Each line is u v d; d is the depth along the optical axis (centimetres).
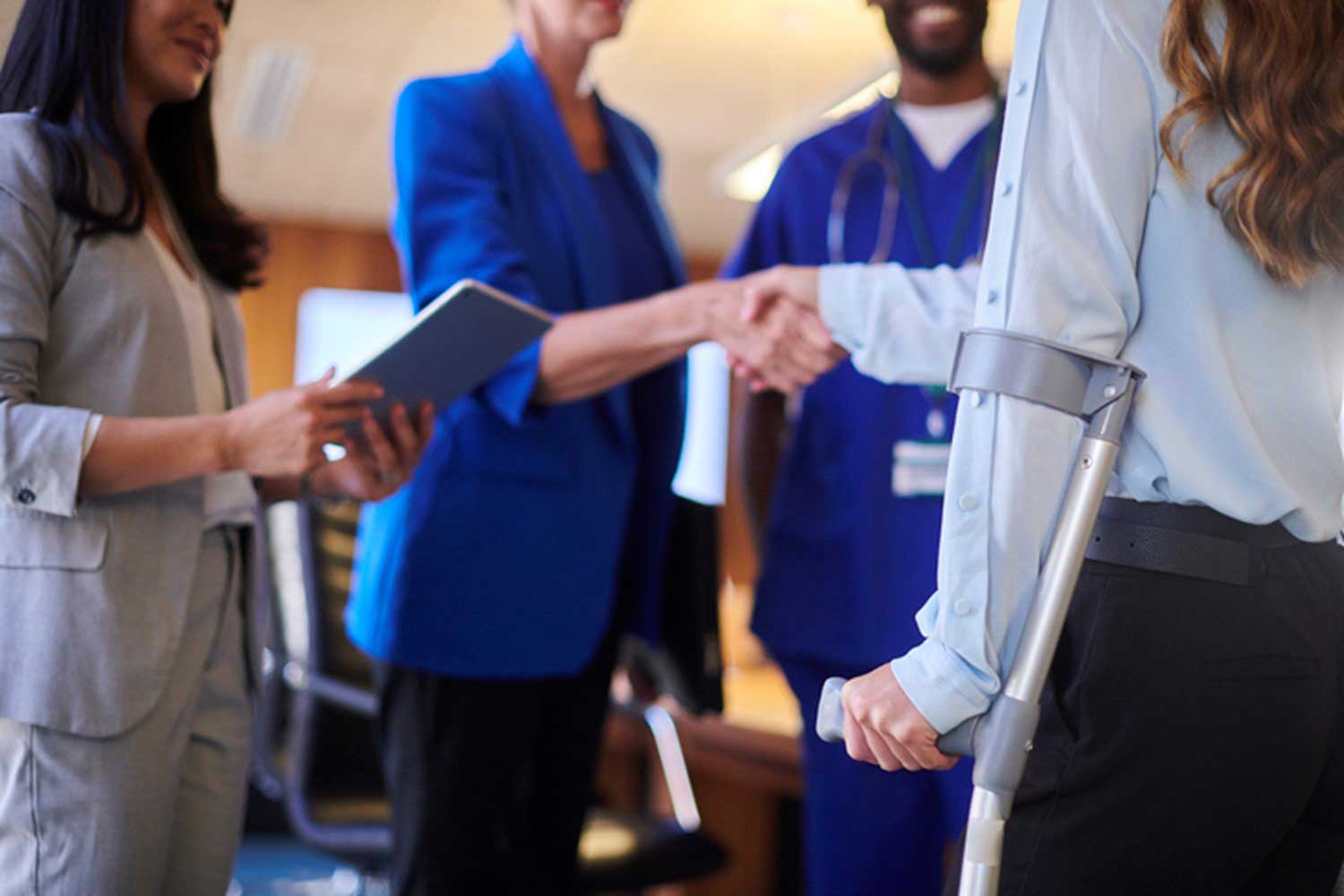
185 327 171
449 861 217
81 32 163
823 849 247
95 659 157
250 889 509
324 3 638
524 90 229
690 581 239
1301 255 125
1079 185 126
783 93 753
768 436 275
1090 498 122
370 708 279
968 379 125
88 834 157
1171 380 126
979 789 122
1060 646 128
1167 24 126
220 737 178
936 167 248
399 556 217
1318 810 133
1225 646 123
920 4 237
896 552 236
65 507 153
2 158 156
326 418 170
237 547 181
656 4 627
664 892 378
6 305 153
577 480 222
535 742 233
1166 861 125
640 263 240
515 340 189
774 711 370
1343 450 140
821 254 254
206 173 185
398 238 227
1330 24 124
